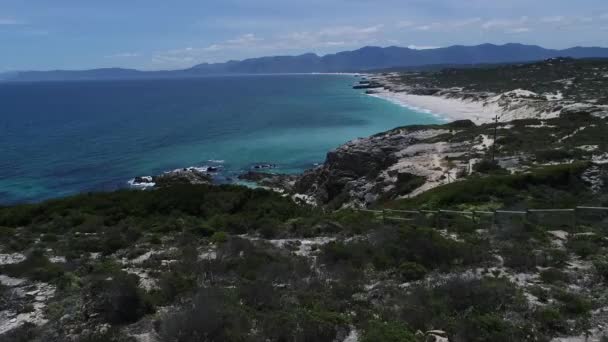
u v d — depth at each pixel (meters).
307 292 13.10
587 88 117.62
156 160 73.94
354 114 127.06
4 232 23.59
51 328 11.52
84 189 56.94
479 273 14.48
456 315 11.20
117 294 12.34
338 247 16.92
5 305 13.15
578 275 13.90
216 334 10.35
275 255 16.94
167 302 12.95
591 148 41.78
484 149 48.47
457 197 30.55
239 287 13.18
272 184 59.41
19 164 70.00
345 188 50.41
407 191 39.81
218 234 21.64
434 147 51.81
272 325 10.70
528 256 15.29
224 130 103.00
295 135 95.94
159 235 22.55
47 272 15.48
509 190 30.39
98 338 10.61
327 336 10.52
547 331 10.53
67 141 90.00
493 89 147.38
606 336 10.12
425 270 14.79
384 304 12.34
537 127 59.25
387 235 18.28
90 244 19.89
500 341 9.92
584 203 26.70
